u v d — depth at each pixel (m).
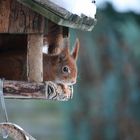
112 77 16.36
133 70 16.41
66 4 6.32
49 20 6.66
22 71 6.98
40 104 20.73
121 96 16.42
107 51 16.34
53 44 7.12
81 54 16.27
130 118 16.39
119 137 16.44
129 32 16.38
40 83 6.29
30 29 6.57
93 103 16.56
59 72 7.18
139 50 16.33
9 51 7.13
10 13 6.57
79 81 16.48
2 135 6.07
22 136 6.04
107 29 16.33
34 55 6.62
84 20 6.62
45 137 19.92
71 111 17.02
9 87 6.23
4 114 6.21
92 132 16.64
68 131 17.00
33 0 6.17
